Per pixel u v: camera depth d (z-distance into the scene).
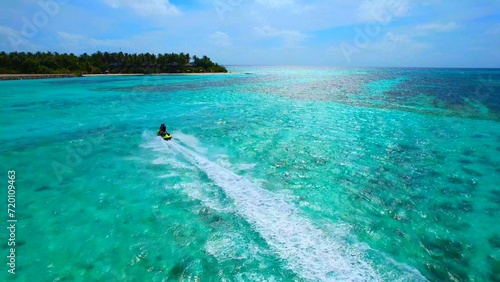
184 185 12.08
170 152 16.33
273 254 7.91
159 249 8.21
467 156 16.12
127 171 13.63
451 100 37.50
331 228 9.16
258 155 15.88
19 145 17.97
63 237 8.83
